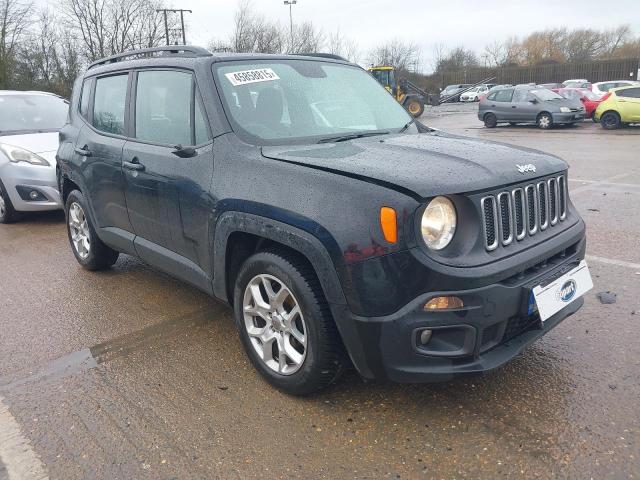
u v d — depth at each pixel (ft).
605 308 13.46
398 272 8.25
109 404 10.34
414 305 8.29
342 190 8.73
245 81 12.06
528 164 9.80
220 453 8.81
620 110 62.54
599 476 7.91
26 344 13.03
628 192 27.20
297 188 9.24
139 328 13.64
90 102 16.35
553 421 9.20
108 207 15.02
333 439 9.03
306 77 13.12
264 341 10.46
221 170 10.74
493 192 8.85
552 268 9.77
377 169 8.83
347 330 8.82
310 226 8.86
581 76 177.17
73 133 16.85
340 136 11.75
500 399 9.91
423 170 8.77
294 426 9.41
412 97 77.15
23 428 9.70
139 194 13.26
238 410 9.93
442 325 8.32
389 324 8.42
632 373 10.52
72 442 9.25
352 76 14.37
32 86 114.01
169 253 12.98
